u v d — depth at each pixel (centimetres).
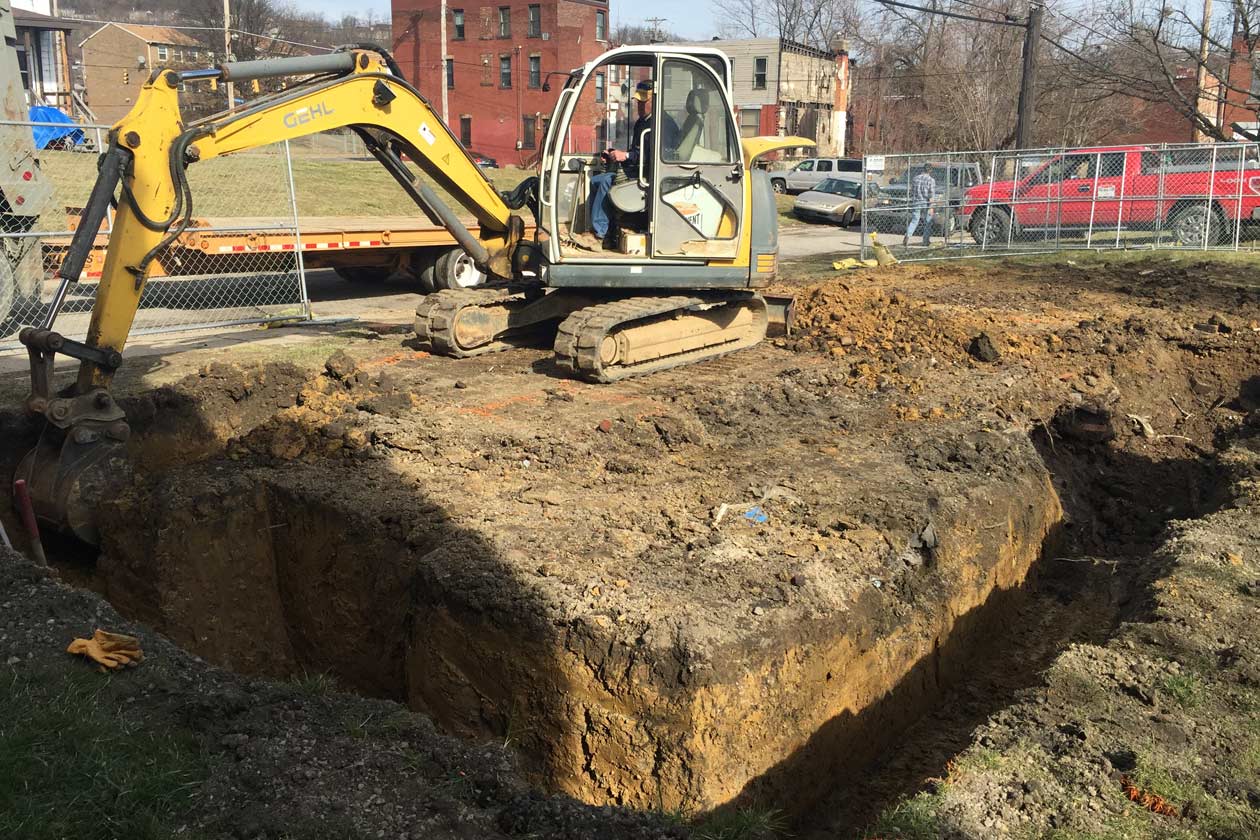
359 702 443
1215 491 813
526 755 511
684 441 798
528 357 1092
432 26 5566
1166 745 411
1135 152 2020
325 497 661
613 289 1057
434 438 766
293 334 1261
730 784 478
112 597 685
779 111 5391
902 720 584
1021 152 2062
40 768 370
